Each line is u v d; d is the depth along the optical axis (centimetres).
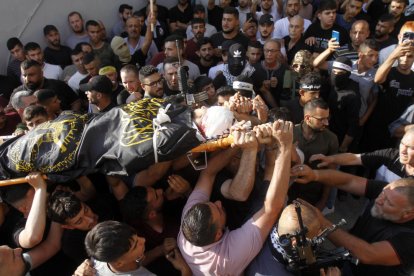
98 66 492
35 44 538
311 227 182
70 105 483
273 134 192
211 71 493
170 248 226
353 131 399
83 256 224
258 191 218
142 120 195
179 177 232
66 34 638
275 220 200
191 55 588
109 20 688
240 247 192
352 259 196
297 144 322
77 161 196
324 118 312
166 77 411
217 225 194
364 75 431
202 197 216
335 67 391
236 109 245
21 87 454
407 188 205
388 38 541
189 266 209
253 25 601
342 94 395
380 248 202
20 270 198
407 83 403
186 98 246
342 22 611
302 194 308
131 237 188
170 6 770
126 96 423
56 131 202
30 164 200
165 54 509
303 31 601
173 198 250
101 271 197
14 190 219
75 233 221
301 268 181
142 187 229
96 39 599
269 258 194
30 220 205
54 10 606
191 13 731
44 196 206
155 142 183
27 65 432
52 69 562
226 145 199
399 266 208
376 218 224
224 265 192
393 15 555
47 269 240
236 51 447
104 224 189
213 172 223
